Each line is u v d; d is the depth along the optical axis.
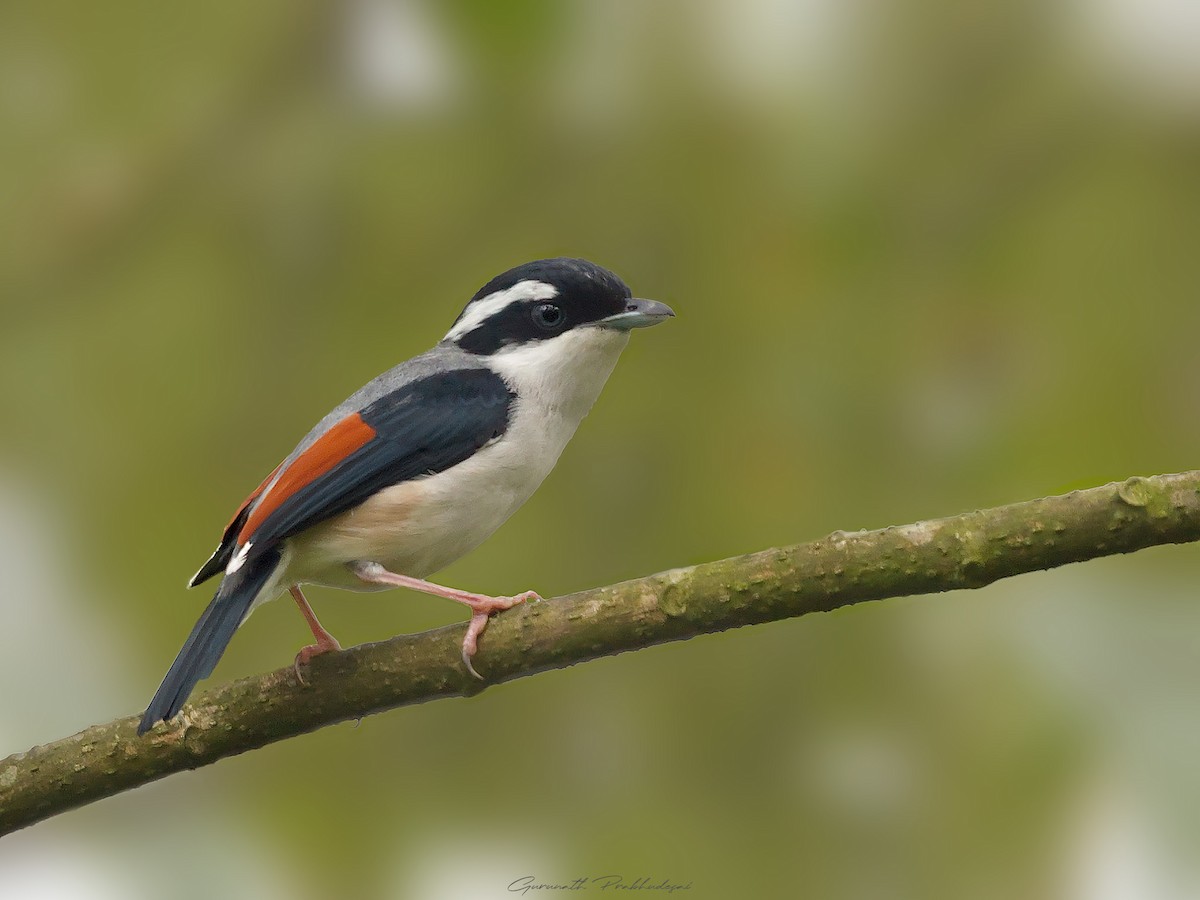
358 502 8.56
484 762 11.59
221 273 12.82
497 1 11.61
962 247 12.30
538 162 12.79
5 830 8.08
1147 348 11.79
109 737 8.06
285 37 12.08
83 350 12.75
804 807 11.02
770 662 11.49
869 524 11.64
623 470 12.21
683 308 12.51
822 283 12.39
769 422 12.07
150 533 12.41
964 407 11.89
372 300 12.85
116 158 12.36
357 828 11.22
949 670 11.06
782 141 12.62
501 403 8.95
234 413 12.66
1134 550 7.02
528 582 12.05
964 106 12.49
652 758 11.44
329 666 7.94
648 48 12.63
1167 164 12.20
